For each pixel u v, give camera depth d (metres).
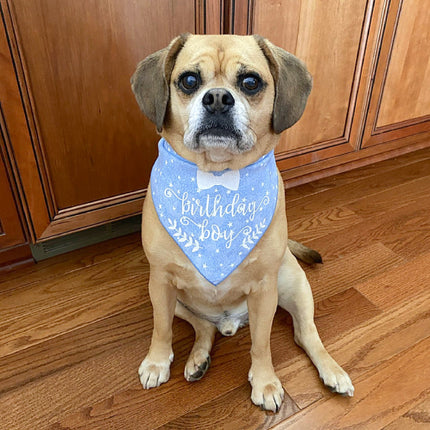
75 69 1.37
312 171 2.20
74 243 1.79
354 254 1.80
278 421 1.19
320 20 1.73
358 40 1.89
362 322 1.49
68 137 1.47
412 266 1.74
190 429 1.17
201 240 1.09
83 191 1.60
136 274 1.68
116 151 1.59
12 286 1.61
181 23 1.45
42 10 1.24
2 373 1.29
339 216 2.04
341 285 1.64
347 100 2.05
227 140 0.96
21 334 1.42
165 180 1.08
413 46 2.07
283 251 1.16
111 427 1.17
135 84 1.06
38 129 1.40
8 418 1.18
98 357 1.35
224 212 1.06
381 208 2.10
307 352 1.34
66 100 1.40
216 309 1.32
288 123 1.05
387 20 1.90
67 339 1.41
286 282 1.34
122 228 1.88
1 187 1.46
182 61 0.99
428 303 1.56
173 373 1.31
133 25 1.38
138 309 1.53
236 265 1.12
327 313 1.52
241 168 1.06
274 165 1.15
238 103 0.95
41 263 1.72
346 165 2.37
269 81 1.01
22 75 1.29
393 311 1.53
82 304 1.54
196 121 0.95
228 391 1.27
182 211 1.07
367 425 1.18
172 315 1.26
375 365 1.34
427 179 2.34
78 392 1.25
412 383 1.28
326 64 1.87
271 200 1.09
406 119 2.33
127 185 1.69
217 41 0.99
